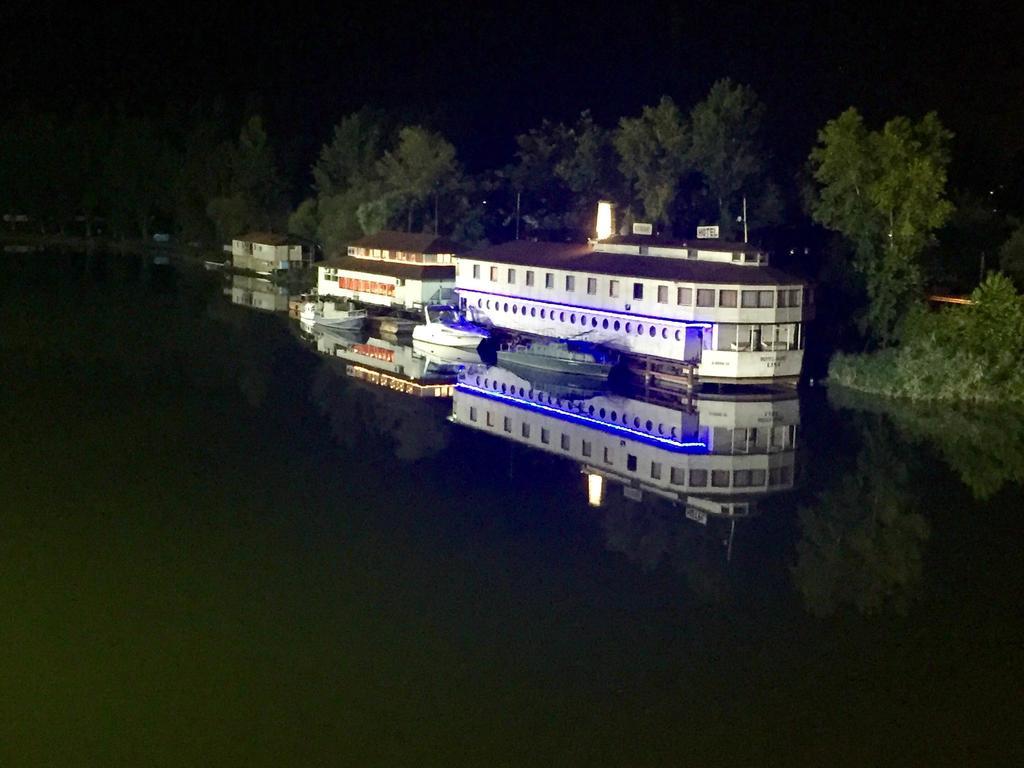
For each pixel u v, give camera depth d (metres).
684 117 95.50
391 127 127.81
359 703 27.45
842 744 26.12
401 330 83.25
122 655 29.50
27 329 78.69
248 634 31.00
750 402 61.41
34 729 25.88
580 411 60.31
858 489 46.56
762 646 31.28
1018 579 36.59
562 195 106.75
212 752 25.14
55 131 163.38
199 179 148.25
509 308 76.12
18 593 33.19
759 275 63.19
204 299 100.88
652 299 64.12
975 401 61.12
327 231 115.44
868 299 71.12
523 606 33.72
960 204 76.94
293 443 51.44
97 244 154.62
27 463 46.28
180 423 54.03
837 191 67.00
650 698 28.14
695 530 41.22
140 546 37.34
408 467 48.34
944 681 29.34
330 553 37.50
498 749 25.62
